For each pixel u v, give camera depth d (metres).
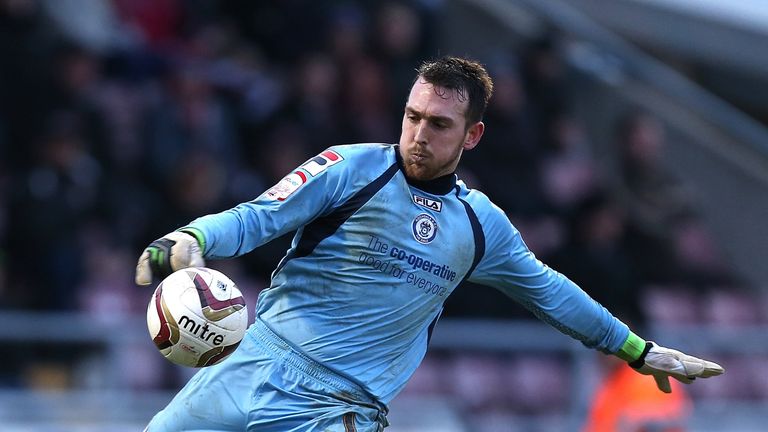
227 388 16.77
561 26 51.53
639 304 38.47
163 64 42.94
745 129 52.28
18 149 38.00
